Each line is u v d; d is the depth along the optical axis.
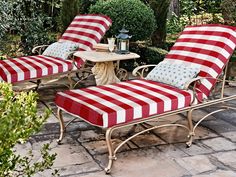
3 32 6.40
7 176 1.72
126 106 3.27
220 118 4.49
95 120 3.16
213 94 5.10
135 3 6.67
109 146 3.14
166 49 7.51
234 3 6.89
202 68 3.95
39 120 1.69
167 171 3.13
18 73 4.62
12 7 6.53
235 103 5.06
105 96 3.56
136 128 4.11
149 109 3.36
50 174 3.01
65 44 5.53
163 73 4.04
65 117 4.40
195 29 4.39
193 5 9.21
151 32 6.80
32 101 1.70
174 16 9.52
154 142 3.73
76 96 3.57
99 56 4.71
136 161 3.30
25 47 7.02
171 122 4.33
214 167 3.22
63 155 3.39
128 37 4.95
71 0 6.91
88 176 3.02
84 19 5.88
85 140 3.74
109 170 3.07
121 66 6.79
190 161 3.32
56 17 7.82
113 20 6.51
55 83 5.93
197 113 4.66
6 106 1.69
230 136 3.93
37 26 7.00
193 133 3.67
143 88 3.83
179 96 3.59
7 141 1.51
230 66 5.86
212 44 4.06
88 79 6.27
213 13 8.83
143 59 6.95
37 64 4.95
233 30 4.07
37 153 3.39
